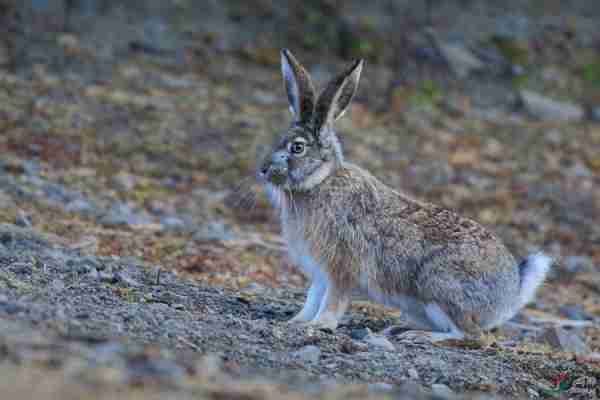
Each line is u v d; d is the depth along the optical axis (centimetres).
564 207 1773
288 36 2389
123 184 1573
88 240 1248
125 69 2075
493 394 782
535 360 916
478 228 983
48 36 2142
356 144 1908
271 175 941
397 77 2278
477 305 955
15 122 1727
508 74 2419
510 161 1967
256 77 2189
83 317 732
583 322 1246
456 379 792
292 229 966
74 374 508
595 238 1659
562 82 2458
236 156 1767
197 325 799
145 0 2370
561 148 2070
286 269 1316
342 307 961
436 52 2400
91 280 972
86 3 2280
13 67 1970
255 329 827
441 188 1784
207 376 567
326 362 771
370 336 883
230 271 1250
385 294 972
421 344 920
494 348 945
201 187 1642
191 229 1414
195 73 2145
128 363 555
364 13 2505
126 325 748
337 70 2280
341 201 952
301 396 544
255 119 1945
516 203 1764
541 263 1034
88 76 2002
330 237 948
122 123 1822
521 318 1241
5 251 1055
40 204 1395
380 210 960
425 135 2031
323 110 952
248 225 1526
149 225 1394
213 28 2356
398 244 953
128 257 1198
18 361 520
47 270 984
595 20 2759
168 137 1800
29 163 1563
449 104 2227
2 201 1357
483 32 2562
